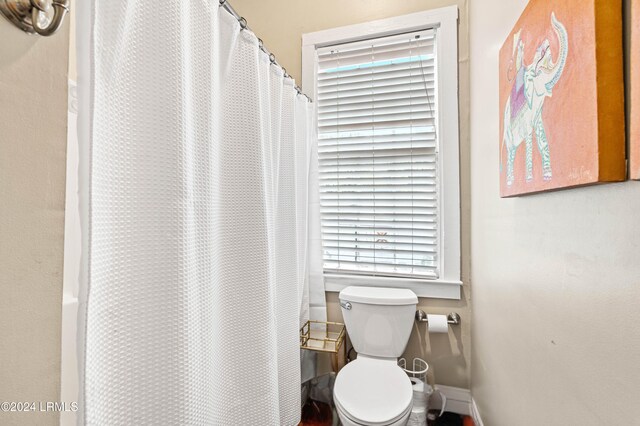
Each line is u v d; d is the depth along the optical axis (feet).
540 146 2.31
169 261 2.33
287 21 6.51
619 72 1.58
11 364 1.31
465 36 5.46
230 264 3.22
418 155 5.80
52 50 1.47
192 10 2.66
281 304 4.46
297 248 4.75
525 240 2.86
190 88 2.60
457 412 5.40
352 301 5.33
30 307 1.38
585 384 1.91
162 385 2.30
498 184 3.68
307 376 5.72
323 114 6.33
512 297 3.21
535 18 2.41
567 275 2.14
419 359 5.52
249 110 3.38
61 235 1.52
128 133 2.10
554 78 2.10
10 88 1.30
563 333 2.19
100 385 1.94
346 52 6.17
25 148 1.36
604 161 1.58
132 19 2.13
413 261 5.83
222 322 3.15
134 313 2.15
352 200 6.17
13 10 1.27
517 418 3.07
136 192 2.16
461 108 5.49
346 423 3.72
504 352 3.49
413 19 5.68
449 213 5.50
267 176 3.83
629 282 1.55
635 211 1.51
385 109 5.98
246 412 3.31
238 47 3.32
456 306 5.46
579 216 2.00
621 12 1.58
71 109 2.73
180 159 2.38
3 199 1.28
